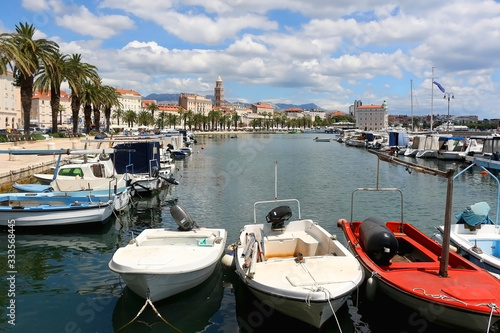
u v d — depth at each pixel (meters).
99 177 20.67
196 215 19.89
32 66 39.59
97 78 57.72
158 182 24.89
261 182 31.94
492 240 11.78
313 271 9.02
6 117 88.25
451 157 50.81
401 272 9.31
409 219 19.77
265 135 178.00
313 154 66.00
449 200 8.89
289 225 12.56
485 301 7.82
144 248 10.47
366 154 65.88
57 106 49.72
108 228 16.56
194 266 9.57
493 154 38.94
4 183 25.56
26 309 9.55
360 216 20.19
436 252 11.09
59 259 12.98
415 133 82.88
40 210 14.91
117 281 11.24
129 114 123.88
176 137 58.38
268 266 9.34
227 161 51.06
